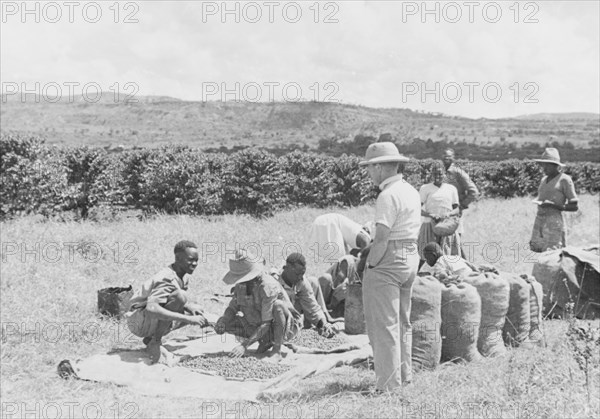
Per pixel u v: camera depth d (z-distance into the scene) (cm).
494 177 3016
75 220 1764
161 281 711
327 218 997
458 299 712
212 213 2027
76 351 749
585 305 948
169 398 603
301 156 2367
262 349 746
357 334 844
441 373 668
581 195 3128
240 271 730
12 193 1716
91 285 1020
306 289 836
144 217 1869
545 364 663
